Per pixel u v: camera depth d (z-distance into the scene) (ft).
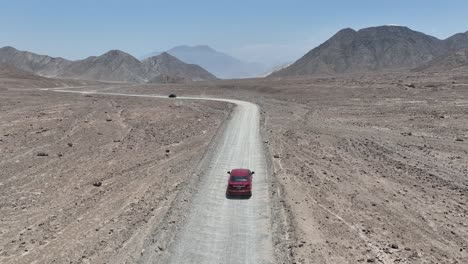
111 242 77.41
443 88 320.70
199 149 157.07
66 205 99.40
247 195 101.96
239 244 77.00
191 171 123.13
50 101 312.91
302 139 177.27
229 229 83.35
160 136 186.91
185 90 478.18
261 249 75.05
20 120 208.74
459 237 81.10
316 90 381.60
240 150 152.15
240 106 293.84
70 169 130.52
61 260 71.15
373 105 280.51
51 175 123.65
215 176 119.34
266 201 98.58
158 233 80.02
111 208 96.58
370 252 73.51
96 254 73.00
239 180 102.68
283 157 143.95
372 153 154.10
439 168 130.62
